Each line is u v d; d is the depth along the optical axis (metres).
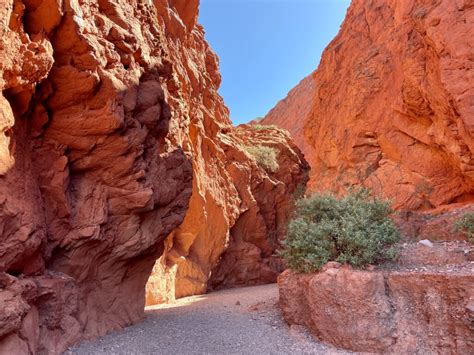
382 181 13.41
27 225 4.45
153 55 7.96
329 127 17.12
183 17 16.86
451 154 10.57
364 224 7.22
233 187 17.16
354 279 5.98
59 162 5.44
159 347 5.74
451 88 8.70
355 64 16.06
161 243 8.20
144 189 6.45
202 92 17.42
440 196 11.59
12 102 4.57
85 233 5.68
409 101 11.93
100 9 6.47
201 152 15.18
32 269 4.83
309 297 6.54
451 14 8.94
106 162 6.05
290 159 22.31
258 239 18.22
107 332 6.26
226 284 16.72
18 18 4.41
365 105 14.77
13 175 4.43
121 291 7.08
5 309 3.79
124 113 5.99
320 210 8.20
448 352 5.14
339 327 5.99
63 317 5.28
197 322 7.64
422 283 5.66
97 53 5.58
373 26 16.08
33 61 4.51
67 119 5.53
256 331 7.00
